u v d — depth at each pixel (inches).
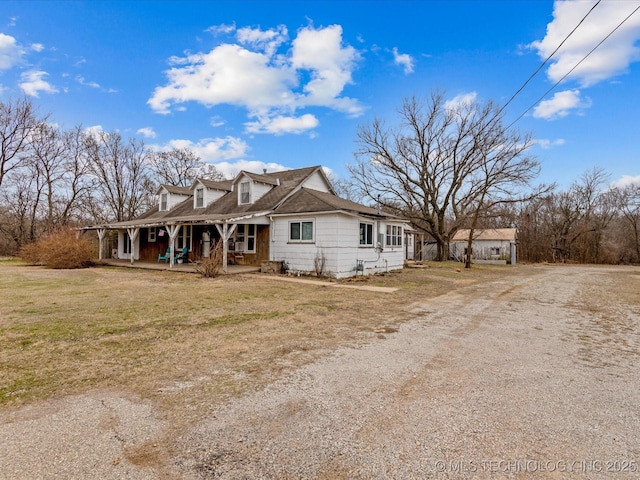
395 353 186.2
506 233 1279.5
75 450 94.7
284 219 595.8
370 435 104.7
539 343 210.1
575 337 225.1
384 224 680.4
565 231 1422.2
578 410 122.8
